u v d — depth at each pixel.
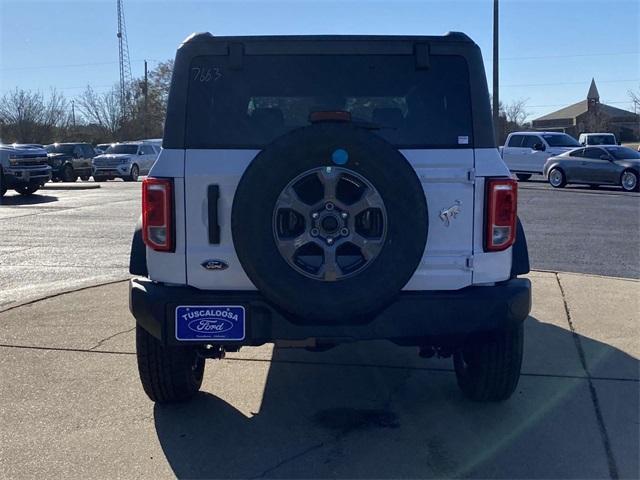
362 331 3.97
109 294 7.84
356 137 3.73
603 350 5.90
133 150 32.69
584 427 4.47
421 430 4.46
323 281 3.79
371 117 4.33
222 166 4.04
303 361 5.75
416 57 4.25
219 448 4.21
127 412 4.70
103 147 40.69
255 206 3.75
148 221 4.09
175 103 4.16
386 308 3.98
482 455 4.11
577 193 21.23
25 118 58.56
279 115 4.29
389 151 3.77
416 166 4.05
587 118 73.75
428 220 3.95
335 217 3.77
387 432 4.44
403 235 3.78
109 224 14.27
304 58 4.29
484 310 4.03
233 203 3.81
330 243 3.79
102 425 4.50
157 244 4.09
